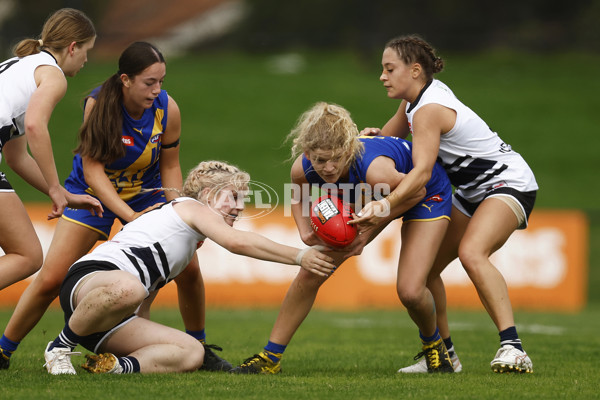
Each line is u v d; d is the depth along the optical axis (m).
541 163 89.12
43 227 39.50
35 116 15.33
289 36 125.25
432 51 16.92
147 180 18.28
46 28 16.44
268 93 106.12
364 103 101.19
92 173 16.95
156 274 15.52
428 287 17.78
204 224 15.18
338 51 124.62
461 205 17.67
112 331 15.43
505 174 16.95
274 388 13.81
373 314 37.25
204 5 144.88
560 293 41.06
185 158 86.06
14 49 16.45
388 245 41.03
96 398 12.53
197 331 18.22
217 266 40.53
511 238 41.50
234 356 19.73
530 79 114.62
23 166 17.50
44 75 15.86
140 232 15.50
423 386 14.28
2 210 15.77
